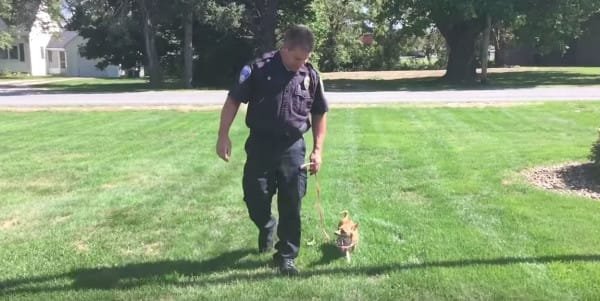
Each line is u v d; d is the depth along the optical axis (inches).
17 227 220.8
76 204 252.7
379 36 1937.7
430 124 507.2
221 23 1087.6
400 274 167.3
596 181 269.1
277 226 183.9
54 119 593.9
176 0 1094.4
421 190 262.8
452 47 1214.9
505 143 394.6
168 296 156.2
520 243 190.4
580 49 1875.0
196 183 290.0
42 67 2116.1
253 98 164.7
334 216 224.5
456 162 324.8
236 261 181.0
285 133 163.6
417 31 1179.9
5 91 1063.6
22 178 310.7
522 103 676.7
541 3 1064.2
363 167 317.4
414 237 199.0
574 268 168.9
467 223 212.8
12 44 1958.7
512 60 1980.8
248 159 169.6
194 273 172.1
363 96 802.8
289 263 171.3
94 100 795.4
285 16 1290.6
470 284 159.8
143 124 543.8
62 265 179.6
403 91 904.3
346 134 450.0
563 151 349.1
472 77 1218.6
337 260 180.5
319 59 1734.7
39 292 158.9
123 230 214.2
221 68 1309.1
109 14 1189.7
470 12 1020.5
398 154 356.8
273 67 162.6
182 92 959.6
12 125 548.4
